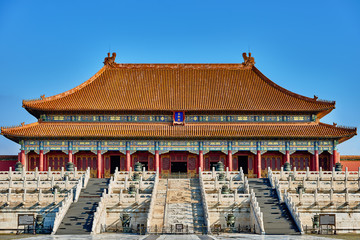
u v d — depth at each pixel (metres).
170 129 109.25
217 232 64.50
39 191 71.19
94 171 109.38
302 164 110.38
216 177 78.50
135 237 59.16
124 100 113.94
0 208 70.38
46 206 70.56
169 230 64.38
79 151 109.69
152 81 120.38
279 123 112.38
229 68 124.56
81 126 110.69
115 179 83.12
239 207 69.69
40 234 65.75
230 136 106.31
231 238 57.22
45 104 111.31
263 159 109.94
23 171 85.94
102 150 107.44
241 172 84.94
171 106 112.12
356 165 112.81
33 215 70.19
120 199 70.81
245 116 112.44
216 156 110.50
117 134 106.44
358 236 62.69
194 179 83.88
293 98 115.38
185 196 74.81
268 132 107.56
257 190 78.44
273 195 75.94
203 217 68.38
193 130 108.81
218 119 112.44
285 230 64.94
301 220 69.81
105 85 118.88
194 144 107.88
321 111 112.12
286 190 74.75
